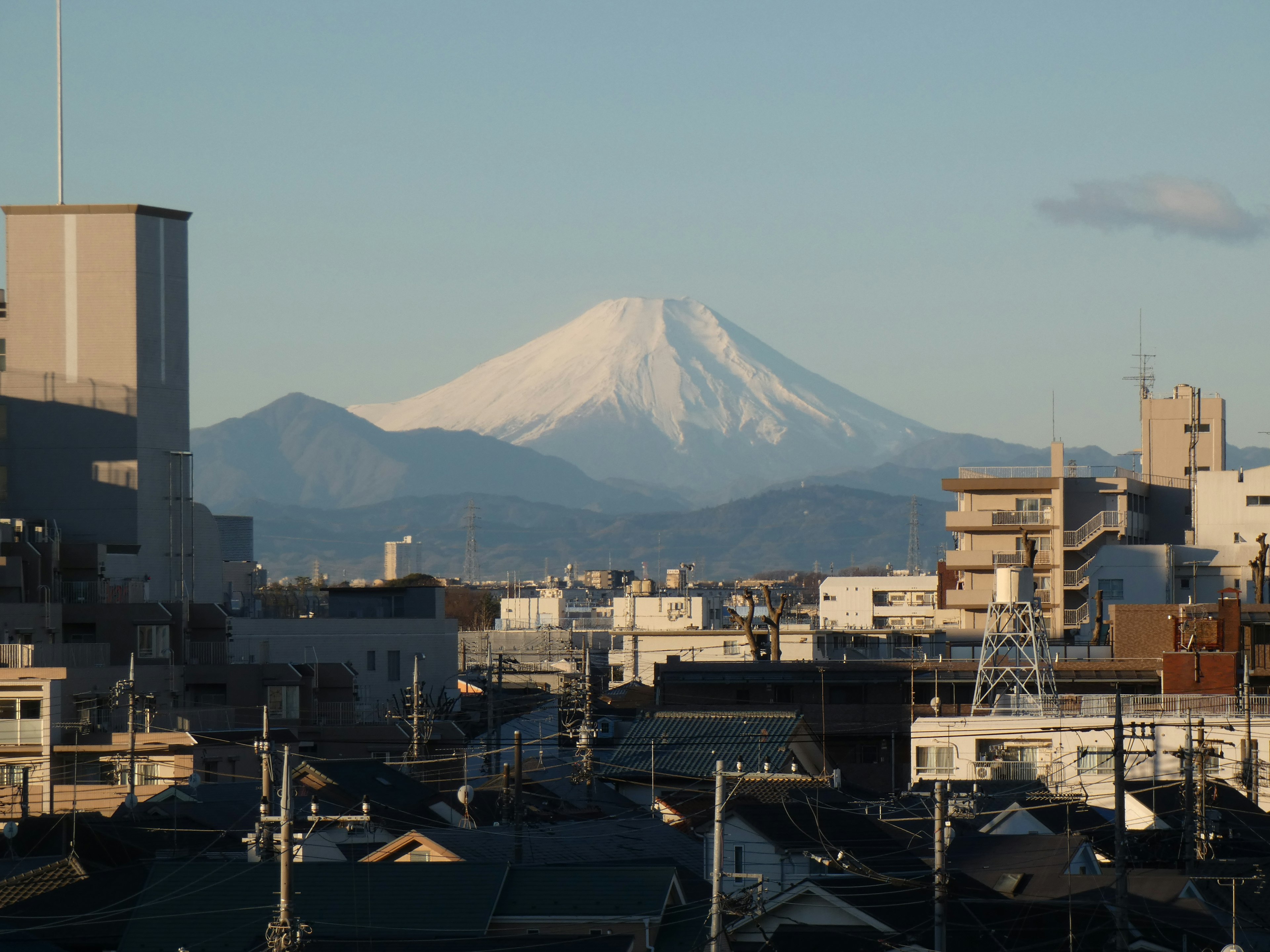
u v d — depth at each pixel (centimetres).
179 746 8594
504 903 4900
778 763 8206
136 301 12575
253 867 5081
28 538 10731
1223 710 8356
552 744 11138
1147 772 7919
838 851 5375
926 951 4666
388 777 7931
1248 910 5250
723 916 4572
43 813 7388
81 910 5159
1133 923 4950
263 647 11644
